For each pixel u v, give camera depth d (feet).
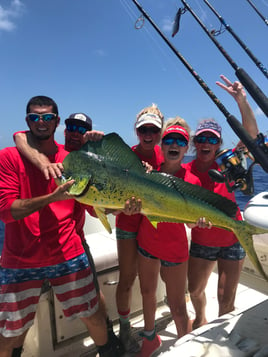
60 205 4.74
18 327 4.48
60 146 5.13
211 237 5.75
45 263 4.62
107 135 3.87
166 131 5.24
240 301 7.46
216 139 5.57
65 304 4.82
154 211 4.09
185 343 3.21
